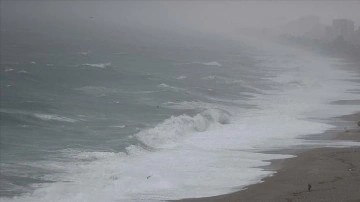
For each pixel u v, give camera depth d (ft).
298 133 184.85
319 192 120.88
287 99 258.37
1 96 234.79
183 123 186.19
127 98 243.40
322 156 153.79
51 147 160.25
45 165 142.31
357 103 251.19
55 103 224.94
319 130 190.29
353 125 200.03
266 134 182.60
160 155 154.40
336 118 213.46
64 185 127.03
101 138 171.53
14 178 131.13
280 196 118.62
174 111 214.90
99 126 188.03
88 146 161.99
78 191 123.24
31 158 148.25
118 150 158.40
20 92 248.93
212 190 124.26
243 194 120.98
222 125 196.13
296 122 203.31
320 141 173.68
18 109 209.05
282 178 132.57
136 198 119.03
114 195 120.98
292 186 126.11
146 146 164.14
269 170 140.05
